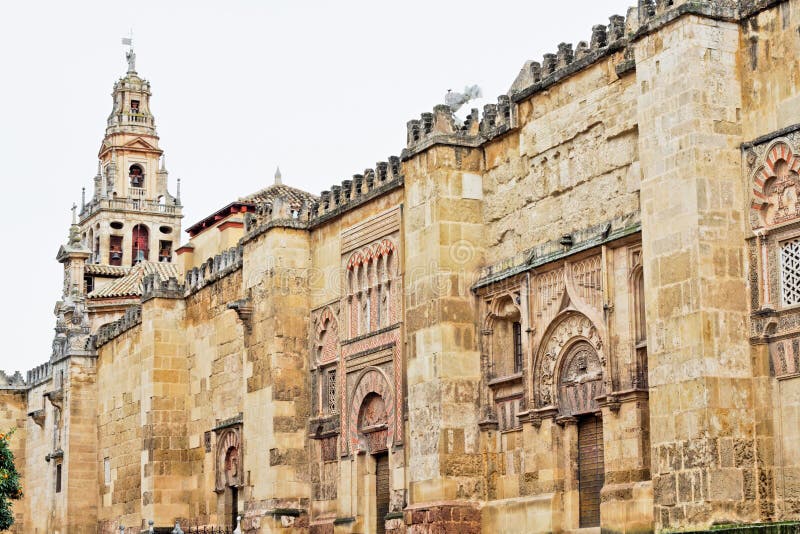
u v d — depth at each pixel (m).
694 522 28.73
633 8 33.94
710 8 30.16
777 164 29.20
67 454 67.69
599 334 34.12
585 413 34.91
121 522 63.28
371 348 43.34
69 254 95.75
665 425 29.73
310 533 46.16
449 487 37.88
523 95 37.72
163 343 57.75
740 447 28.81
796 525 27.02
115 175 122.00
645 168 30.98
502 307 38.62
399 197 42.62
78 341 68.75
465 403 38.47
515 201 38.22
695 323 29.11
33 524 76.12
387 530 40.88
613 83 34.47
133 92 124.50
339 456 44.88
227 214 67.62
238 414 51.78
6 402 79.44
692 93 29.77
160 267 91.94
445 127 39.62
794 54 29.11
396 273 42.25
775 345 29.03
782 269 29.03
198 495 55.84
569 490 35.28
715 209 29.61
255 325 48.78
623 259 33.56
